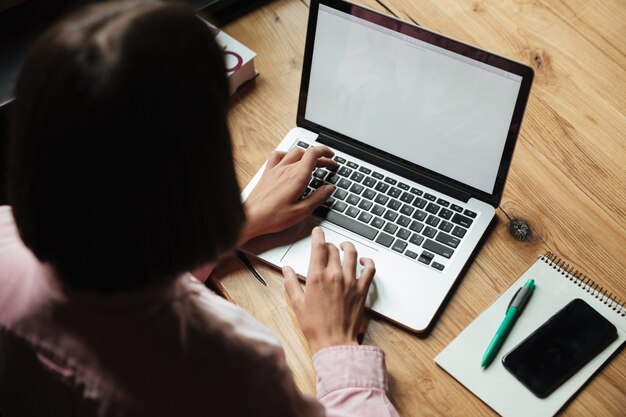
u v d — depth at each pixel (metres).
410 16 1.24
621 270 0.95
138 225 0.45
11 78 1.18
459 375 0.86
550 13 1.24
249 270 0.97
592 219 1.00
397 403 0.85
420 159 1.01
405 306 0.91
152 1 0.44
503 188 0.96
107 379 0.53
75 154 0.42
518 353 0.86
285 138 1.09
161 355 0.53
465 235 0.96
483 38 1.21
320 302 0.87
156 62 0.41
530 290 0.92
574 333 0.87
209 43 0.45
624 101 1.12
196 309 0.55
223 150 0.47
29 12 1.25
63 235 0.45
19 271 0.56
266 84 1.18
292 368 0.88
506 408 0.83
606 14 1.23
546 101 1.12
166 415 0.54
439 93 0.95
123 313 0.51
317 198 0.98
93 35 0.41
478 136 0.95
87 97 0.40
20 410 0.63
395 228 0.97
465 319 0.91
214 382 0.54
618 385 0.84
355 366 0.82
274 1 1.29
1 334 0.56
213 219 0.48
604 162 1.05
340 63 1.01
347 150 1.06
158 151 0.42
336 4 0.97
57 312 0.53
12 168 0.45
